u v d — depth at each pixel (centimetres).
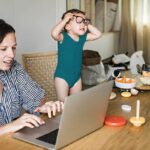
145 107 153
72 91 217
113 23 421
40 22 290
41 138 115
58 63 212
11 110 150
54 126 127
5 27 136
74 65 211
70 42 206
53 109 141
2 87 149
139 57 240
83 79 288
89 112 115
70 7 326
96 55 322
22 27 268
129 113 143
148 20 431
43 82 213
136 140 114
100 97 120
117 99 166
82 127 114
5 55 137
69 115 105
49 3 297
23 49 273
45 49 301
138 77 204
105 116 133
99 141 113
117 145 110
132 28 433
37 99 160
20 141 113
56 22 309
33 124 127
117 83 179
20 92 157
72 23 201
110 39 416
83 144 110
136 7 426
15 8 257
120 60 335
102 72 298
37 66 209
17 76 157
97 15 385
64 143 108
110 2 404
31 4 275
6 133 120
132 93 174
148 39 435
